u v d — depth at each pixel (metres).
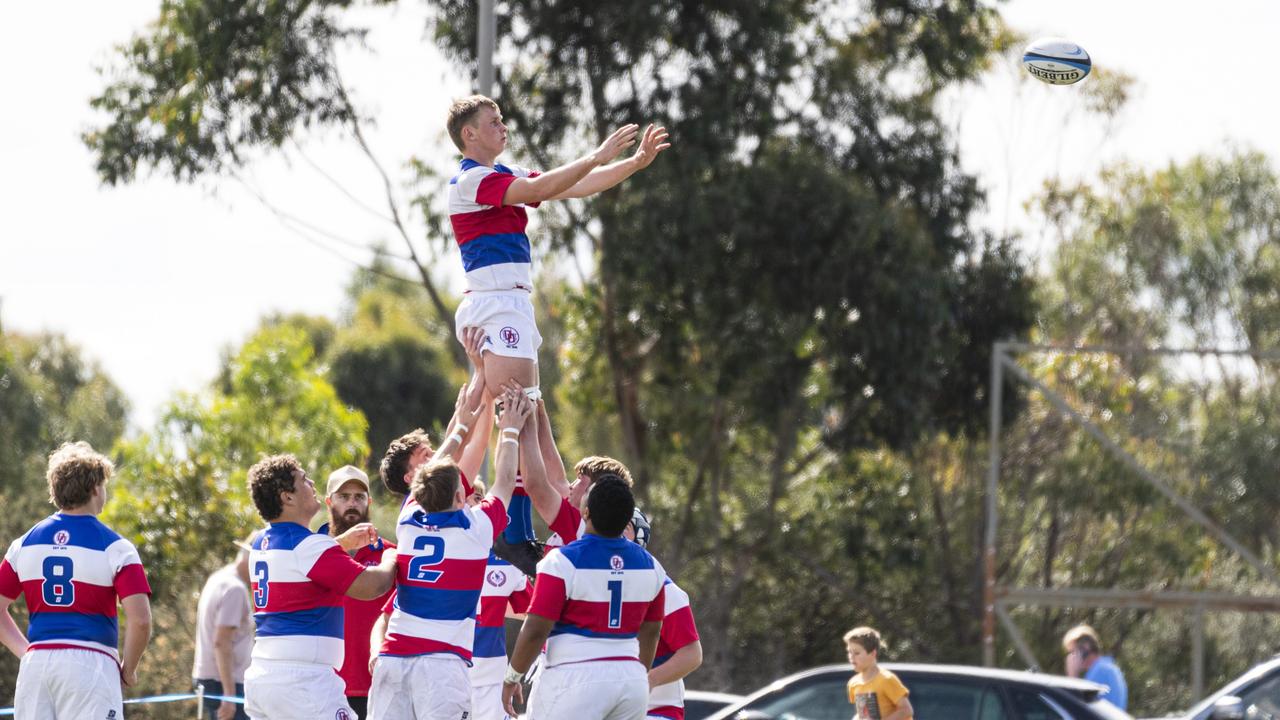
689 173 47.59
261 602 15.42
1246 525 53.94
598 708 14.47
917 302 48.41
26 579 16.16
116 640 16.56
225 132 49.84
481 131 15.38
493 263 15.44
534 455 16.02
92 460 16.41
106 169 49.25
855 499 53.72
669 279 47.97
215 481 47.28
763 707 24.56
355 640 17.53
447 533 14.88
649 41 49.28
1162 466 53.75
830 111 51.78
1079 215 63.72
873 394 50.62
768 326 48.38
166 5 49.62
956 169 53.53
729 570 54.19
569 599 14.59
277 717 15.12
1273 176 75.56
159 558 46.25
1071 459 53.38
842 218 47.84
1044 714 22.81
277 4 49.19
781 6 49.69
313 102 50.41
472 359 15.78
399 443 16.94
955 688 23.52
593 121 51.44
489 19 32.16
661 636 16.72
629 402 53.31
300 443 50.22
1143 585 53.38
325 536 15.40
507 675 14.55
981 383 53.66
